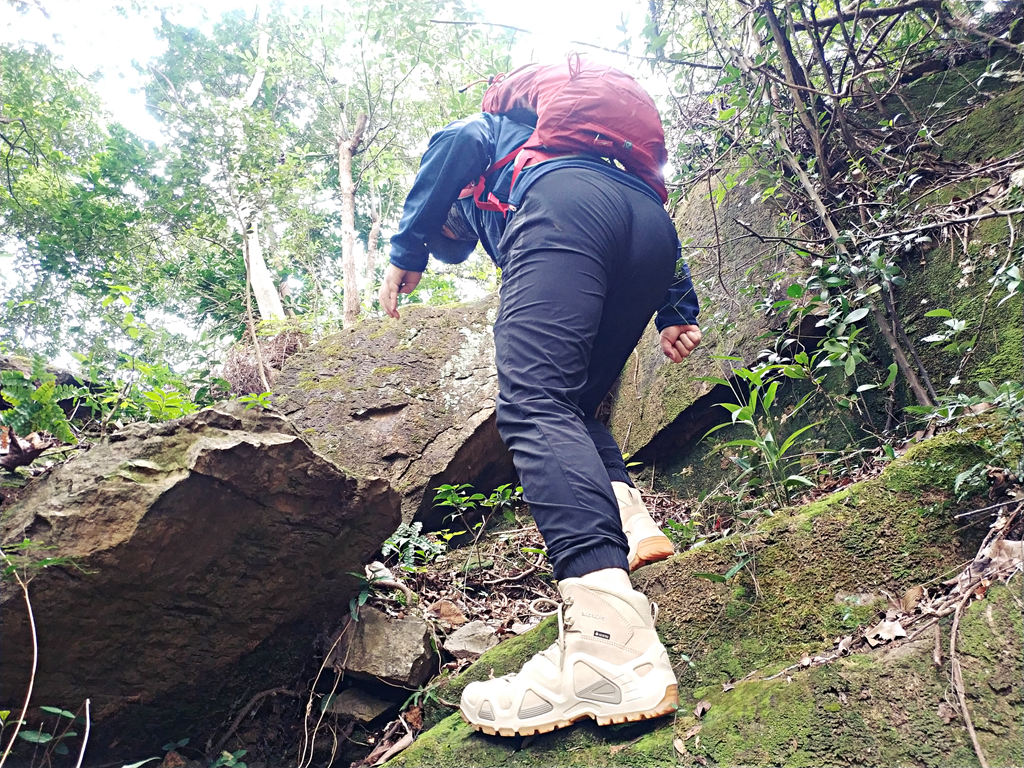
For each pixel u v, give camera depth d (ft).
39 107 25.95
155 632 4.42
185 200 18.71
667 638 4.59
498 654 5.18
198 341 13.32
